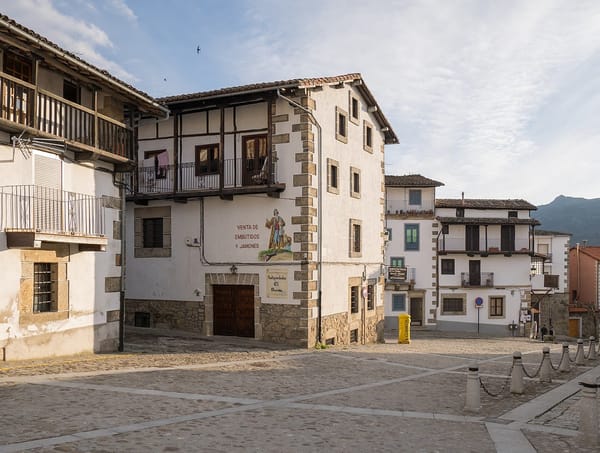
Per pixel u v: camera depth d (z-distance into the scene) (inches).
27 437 281.4
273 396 427.5
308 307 797.2
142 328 903.7
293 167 813.9
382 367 631.8
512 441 318.0
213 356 653.9
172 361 593.9
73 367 514.3
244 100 831.7
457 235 1699.1
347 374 565.3
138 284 924.0
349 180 948.6
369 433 326.3
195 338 829.8
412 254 1692.9
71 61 551.2
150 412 350.0
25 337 534.6
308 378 526.9
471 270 1702.8
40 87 566.6
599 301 2000.5
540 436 333.7
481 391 493.4
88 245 603.2
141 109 705.6
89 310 620.1
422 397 452.8
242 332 847.7
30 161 538.3
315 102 834.8
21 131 513.7
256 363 609.6
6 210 511.5
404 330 1064.2
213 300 869.2
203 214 875.4
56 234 532.4
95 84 615.8
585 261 2085.4
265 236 828.0
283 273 812.6
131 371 508.7
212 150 877.2
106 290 647.1
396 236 1692.9
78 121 615.2
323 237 846.5
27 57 545.3
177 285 892.0
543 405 428.5
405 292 1685.5
